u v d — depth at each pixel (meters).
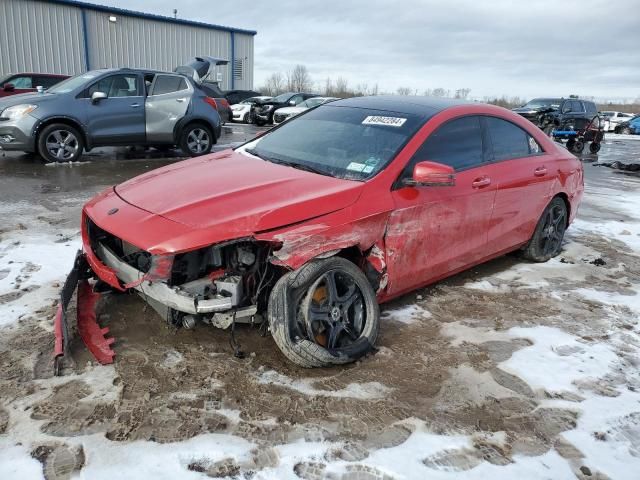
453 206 3.72
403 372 3.03
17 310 3.42
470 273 4.71
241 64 29.53
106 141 9.73
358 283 3.12
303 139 4.00
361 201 3.15
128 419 2.45
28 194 6.79
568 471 2.33
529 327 3.70
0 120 8.93
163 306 2.96
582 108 21.88
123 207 3.07
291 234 2.83
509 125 4.54
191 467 2.19
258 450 2.32
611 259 5.41
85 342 2.99
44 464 2.15
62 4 22.06
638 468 2.38
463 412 2.70
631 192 9.80
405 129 3.72
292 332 2.84
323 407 2.65
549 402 2.83
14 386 2.65
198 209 2.86
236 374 2.87
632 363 3.29
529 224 4.75
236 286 2.80
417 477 2.23
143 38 24.97
